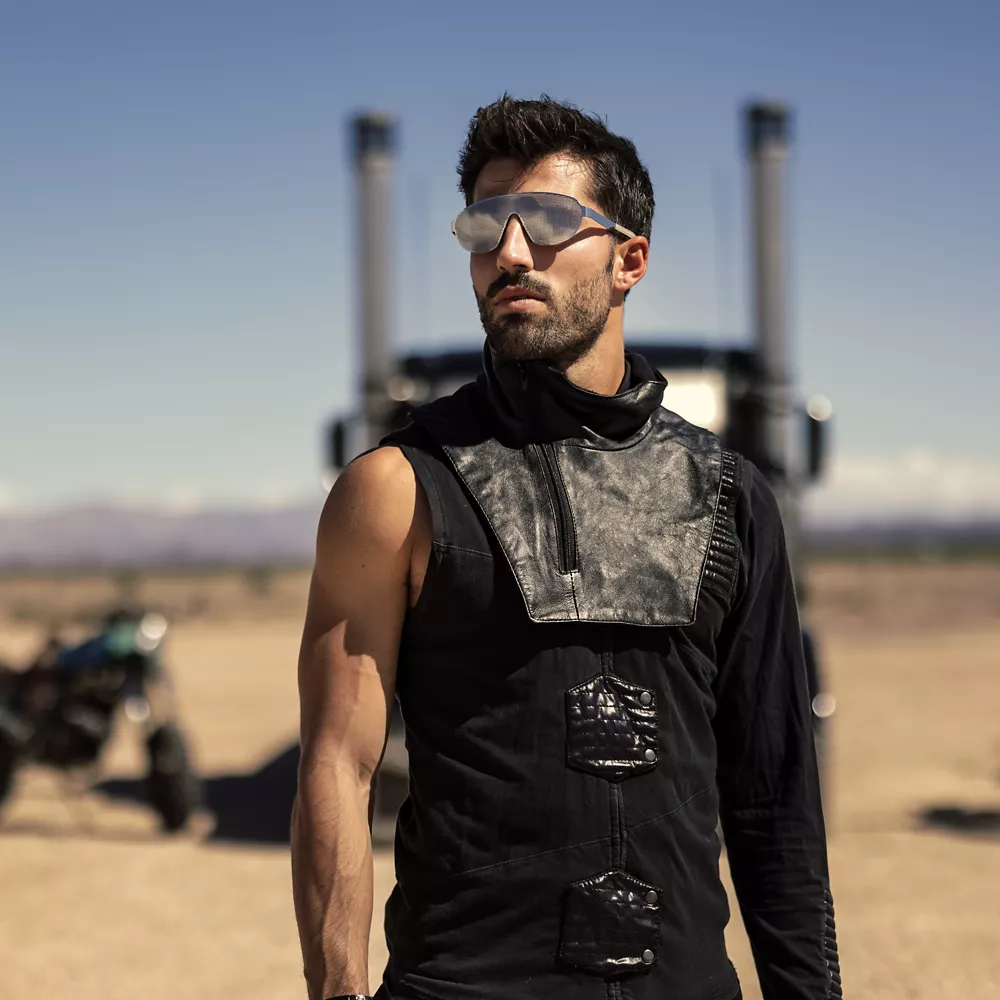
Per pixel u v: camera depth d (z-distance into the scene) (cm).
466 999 175
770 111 820
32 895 660
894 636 2856
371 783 188
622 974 176
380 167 800
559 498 188
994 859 727
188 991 513
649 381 201
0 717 851
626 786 181
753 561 199
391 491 187
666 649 187
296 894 184
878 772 1062
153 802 829
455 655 184
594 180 202
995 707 1481
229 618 3966
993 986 510
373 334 793
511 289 193
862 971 531
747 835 200
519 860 178
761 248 810
